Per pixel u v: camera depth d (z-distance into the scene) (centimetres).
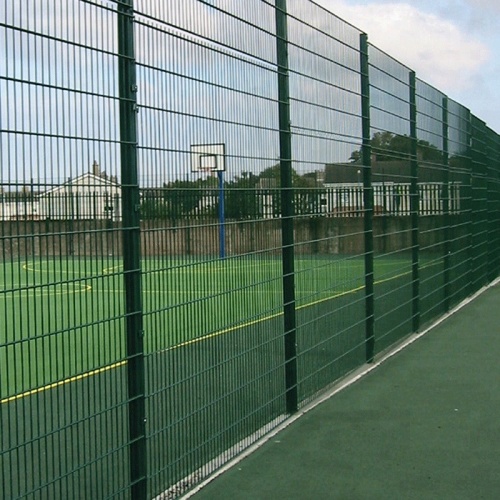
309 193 640
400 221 932
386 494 463
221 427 496
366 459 524
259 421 554
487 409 654
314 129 652
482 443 562
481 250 1555
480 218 1537
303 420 611
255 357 543
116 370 407
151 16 410
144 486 409
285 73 589
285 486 473
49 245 337
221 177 488
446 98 1195
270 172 564
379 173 840
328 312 689
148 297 416
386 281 876
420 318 1039
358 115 771
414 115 992
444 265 1191
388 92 877
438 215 1148
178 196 437
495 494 464
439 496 461
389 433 583
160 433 432
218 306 488
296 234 611
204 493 459
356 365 777
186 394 454
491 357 870
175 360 442
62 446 491
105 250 374
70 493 420
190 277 454
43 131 329
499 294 1470
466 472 502
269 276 563
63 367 369
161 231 421
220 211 487
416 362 840
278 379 586
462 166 1334
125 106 387
